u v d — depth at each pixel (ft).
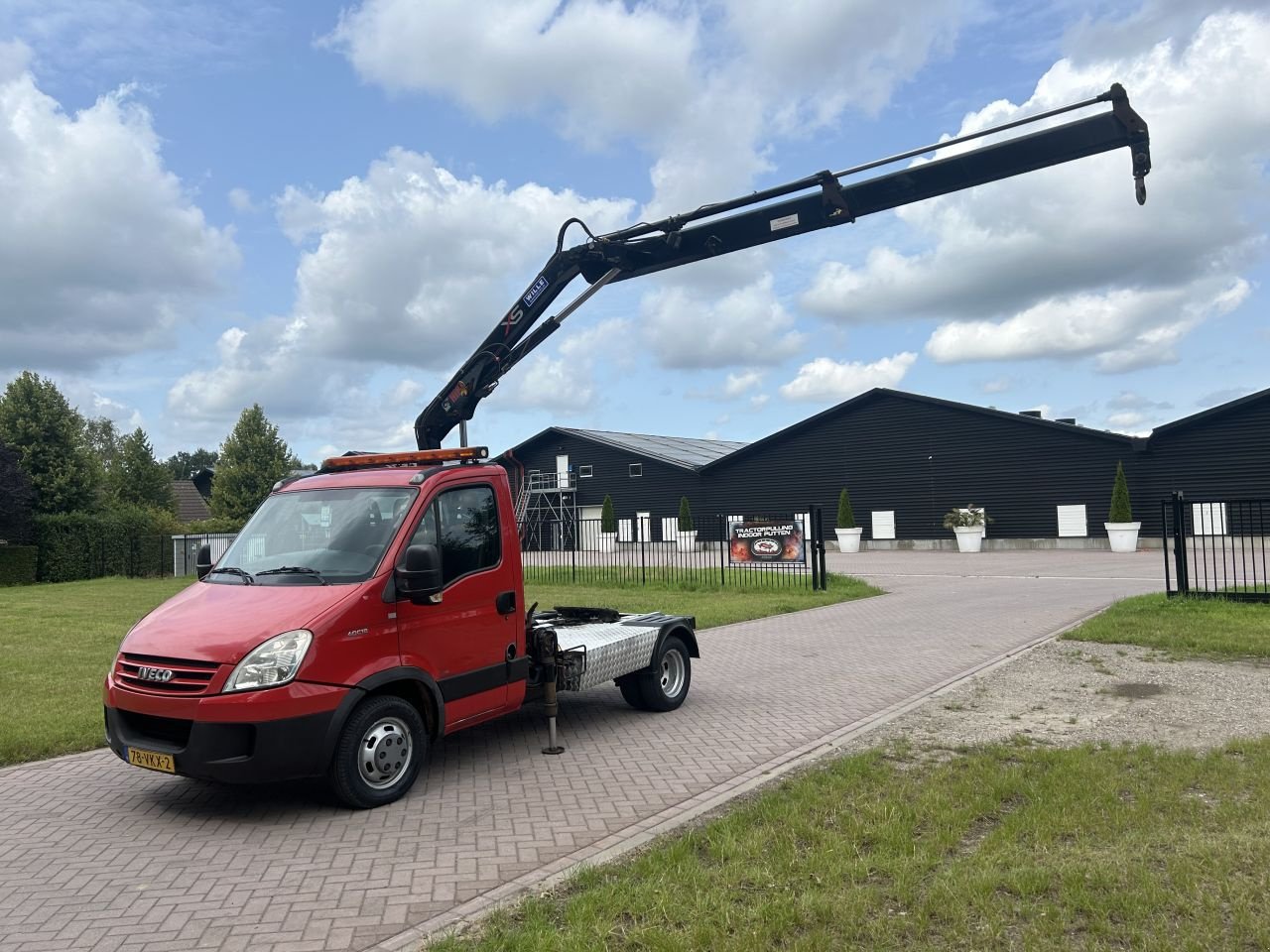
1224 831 15.30
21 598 69.62
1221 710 24.63
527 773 20.71
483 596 21.12
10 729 24.52
